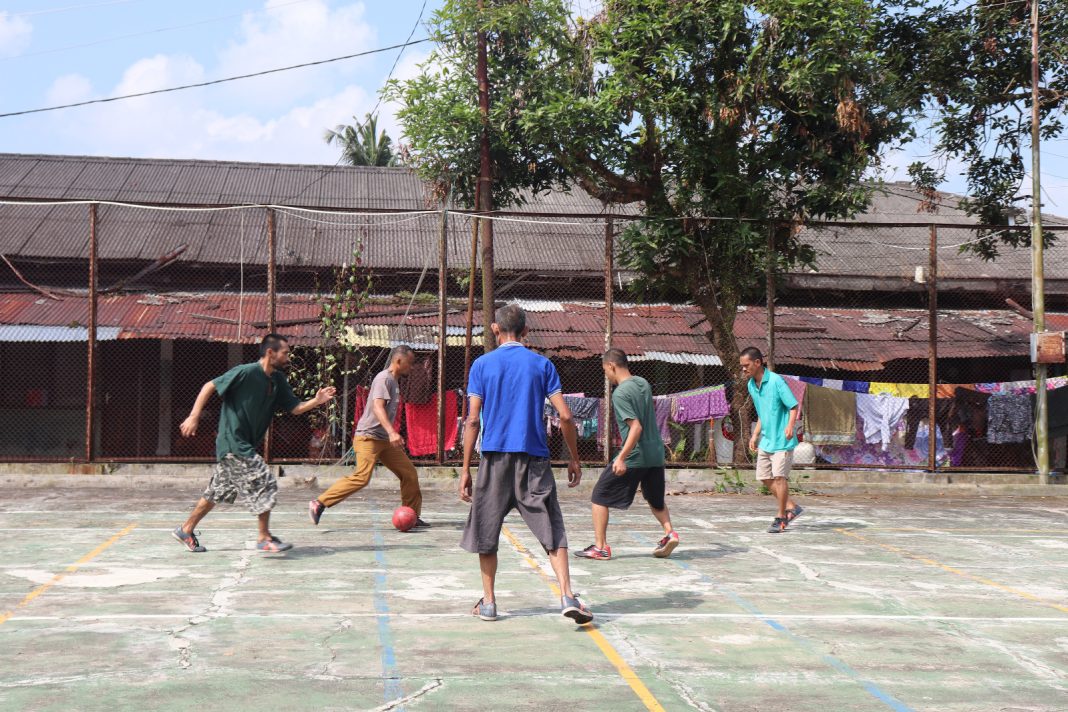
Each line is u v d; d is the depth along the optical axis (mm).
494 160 14508
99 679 4227
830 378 17172
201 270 17438
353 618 5445
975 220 21297
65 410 16922
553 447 15477
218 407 17047
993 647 5098
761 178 13984
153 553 7465
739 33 13047
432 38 14164
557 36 13688
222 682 4207
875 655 4883
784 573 7164
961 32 14828
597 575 6902
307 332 15297
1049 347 14125
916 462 14695
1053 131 15484
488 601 5457
